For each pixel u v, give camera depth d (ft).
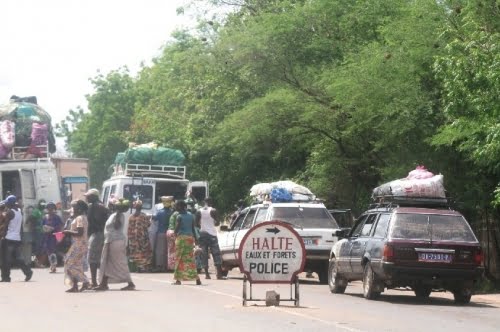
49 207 138.21
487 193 121.39
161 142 203.82
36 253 153.17
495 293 116.47
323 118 145.79
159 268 144.66
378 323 70.79
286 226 82.07
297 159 172.45
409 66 123.24
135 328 64.13
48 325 66.03
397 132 124.77
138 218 143.23
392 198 97.91
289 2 171.01
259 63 160.86
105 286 99.60
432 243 91.97
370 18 148.46
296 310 79.20
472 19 103.86
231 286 109.50
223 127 163.12
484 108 97.19
